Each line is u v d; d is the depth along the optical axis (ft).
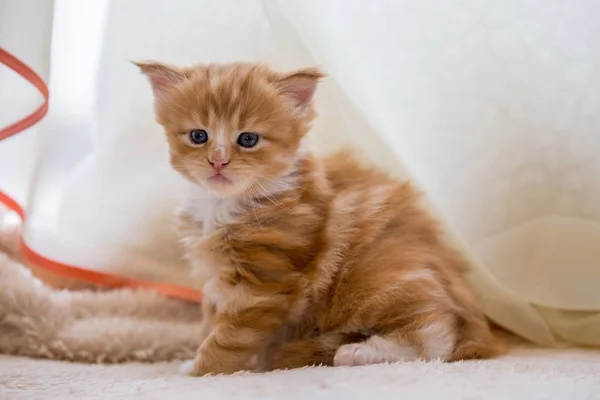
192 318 1.87
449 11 1.72
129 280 1.91
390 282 1.55
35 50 1.65
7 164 1.85
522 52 1.73
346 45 1.73
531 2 1.71
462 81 1.74
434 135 1.76
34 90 1.73
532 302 1.82
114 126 1.80
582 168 1.76
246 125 1.52
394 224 1.63
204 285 1.61
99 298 1.83
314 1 1.70
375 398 1.26
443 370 1.40
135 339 1.67
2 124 1.74
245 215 1.55
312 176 1.60
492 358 1.56
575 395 1.27
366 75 1.74
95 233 1.85
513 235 1.82
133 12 1.75
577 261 1.80
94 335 1.66
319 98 1.79
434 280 1.57
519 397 1.26
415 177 1.77
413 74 1.74
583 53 1.72
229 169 1.51
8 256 1.87
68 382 1.41
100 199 1.83
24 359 1.61
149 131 1.82
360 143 1.79
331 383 1.33
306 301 1.57
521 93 1.74
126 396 1.30
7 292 1.65
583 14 1.70
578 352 1.72
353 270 1.57
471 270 1.74
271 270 1.53
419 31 1.73
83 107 1.78
